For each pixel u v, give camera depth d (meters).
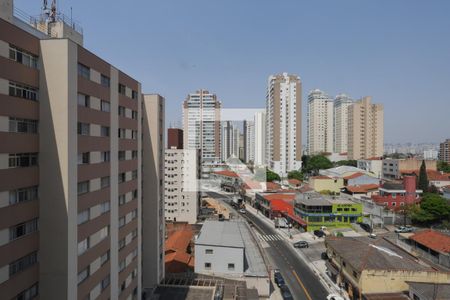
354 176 138.50
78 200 26.22
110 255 32.03
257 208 118.50
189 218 97.25
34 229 23.97
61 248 24.34
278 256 69.88
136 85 39.59
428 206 86.81
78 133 26.20
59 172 24.12
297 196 105.62
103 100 30.53
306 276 59.12
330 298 48.56
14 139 21.53
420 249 60.69
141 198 44.69
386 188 106.94
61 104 23.92
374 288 44.94
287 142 166.12
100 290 30.19
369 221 89.44
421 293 39.94
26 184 22.80
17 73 21.69
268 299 50.69
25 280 23.02
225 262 54.50
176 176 97.44
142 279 46.94
